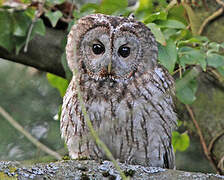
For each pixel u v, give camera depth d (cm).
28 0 1018
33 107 1318
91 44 980
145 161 979
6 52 1084
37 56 1104
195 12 1169
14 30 983
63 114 989
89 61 979
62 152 1034
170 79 1004
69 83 1055
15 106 1308
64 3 1102
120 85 957
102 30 966
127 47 973
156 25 956
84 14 1029
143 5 1082
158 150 967
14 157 1256
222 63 992
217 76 1161
